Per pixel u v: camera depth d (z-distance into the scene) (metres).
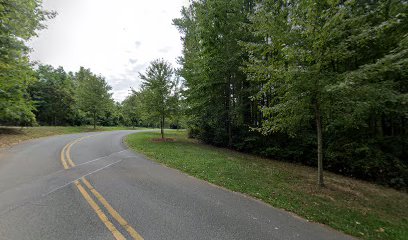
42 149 9.23
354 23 5.28
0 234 2.89
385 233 3.69
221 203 4.35
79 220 3.35
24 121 18.67
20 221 3.24
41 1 10.11
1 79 11.27
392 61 4.82
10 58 9.71
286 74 5.26
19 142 10.98
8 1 8.18
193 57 14.36
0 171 5.76
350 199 5.40
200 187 5.30
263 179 6.45
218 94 13.04
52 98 33.56
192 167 7.16
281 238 3.15
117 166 6.95
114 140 13.66
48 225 3.16
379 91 5.15
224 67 11.75
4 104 13.66
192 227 3.31
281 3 6.68
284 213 4.08
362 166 7.86
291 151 10.42
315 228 3.57
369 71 4.71
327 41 5.24
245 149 12.49
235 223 3.52
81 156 8.17
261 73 6.08
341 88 4.47
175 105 14.33
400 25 6.49
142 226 3.26
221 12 11.78
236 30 11.62
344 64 7.01
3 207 3.69
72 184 4.97
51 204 3.87
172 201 4.30
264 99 10.97
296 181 6.68
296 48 5.46
